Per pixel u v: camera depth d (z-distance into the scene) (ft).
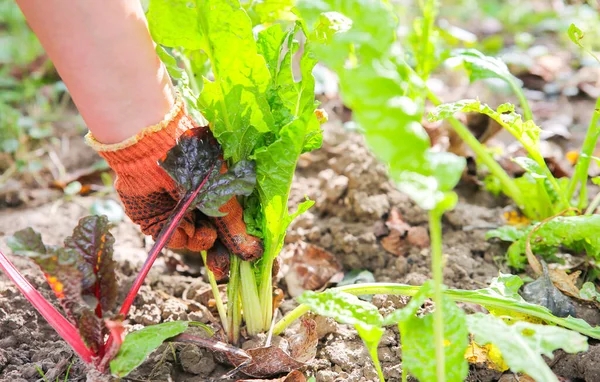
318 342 2.26
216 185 1.92
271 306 2.19
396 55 1.63
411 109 1.54
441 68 4.35
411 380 2.09
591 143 2.55
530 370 1.71
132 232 2.94
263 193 2.00
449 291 2.06
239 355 1.95
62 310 2.38
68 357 2.18
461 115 3.09
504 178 2.68
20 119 3.82
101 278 1.88
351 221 2.83
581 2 5.17
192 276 2.67
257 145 2.02
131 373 2.12
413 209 2.80
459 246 2.71
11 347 2.24
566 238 2.40
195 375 2.14
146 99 1.83
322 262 2.61
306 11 1.69
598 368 2.03
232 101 1.93
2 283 2.48
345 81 1.55
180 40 1.92
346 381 2.10
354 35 1.58
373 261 2.66
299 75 3.95
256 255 2.04
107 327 1.85
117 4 1.72
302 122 1.88
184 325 1.93
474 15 5.40
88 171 3.36
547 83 4.07
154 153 1.87
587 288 2.34
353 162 2.98
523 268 2.55
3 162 3.53
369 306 1.86
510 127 2.36
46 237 2.96
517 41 4.67
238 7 1.82
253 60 1.88
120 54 1.76
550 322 2.12
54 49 1.73
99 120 1.82
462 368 1.77
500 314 2.11
